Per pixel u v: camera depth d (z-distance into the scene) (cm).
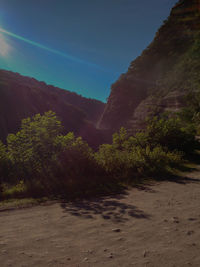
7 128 11394
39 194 544
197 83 4706
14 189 580
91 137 11781
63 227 314
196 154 1327
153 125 1272
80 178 675
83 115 16700
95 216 365
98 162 805
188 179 729
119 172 794
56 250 236
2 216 383
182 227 303
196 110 2658
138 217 354
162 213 374
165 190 574
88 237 273
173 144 1252
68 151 736
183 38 10562
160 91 8519
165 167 891
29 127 729
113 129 11700
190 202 447
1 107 12188
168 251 230
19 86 14375
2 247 245
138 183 668
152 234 279
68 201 480
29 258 217
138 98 10819
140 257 217
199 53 6888
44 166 702
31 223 337
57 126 757
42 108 14275
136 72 12612
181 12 11581
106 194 540
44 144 716
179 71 8056
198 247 239
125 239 264
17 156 702
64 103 16662
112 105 12950
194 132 1451
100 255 222
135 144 1156
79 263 206
